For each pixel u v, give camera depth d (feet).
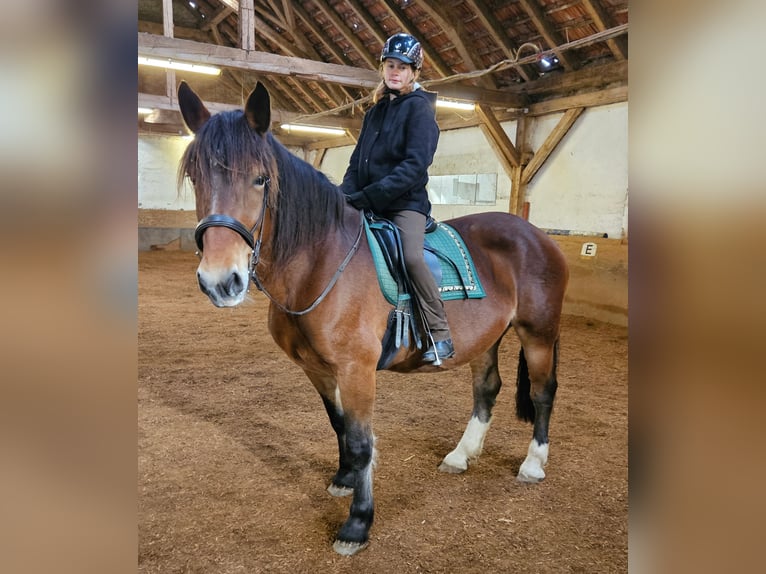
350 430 5.84
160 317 18.07
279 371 12.55
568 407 10.61
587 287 20.33
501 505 6.87
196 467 7.74
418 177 6.03
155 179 38.52
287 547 5.90
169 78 32.76
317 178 5.81
